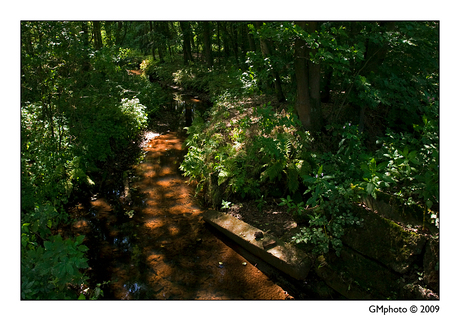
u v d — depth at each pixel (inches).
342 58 198.4
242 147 231.1
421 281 130.9
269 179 216.2
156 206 230.8
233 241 189.6
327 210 169.3
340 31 203.2
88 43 337.4
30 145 225.3
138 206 230.8
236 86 508.4
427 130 188.5
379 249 144.4
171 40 884.0
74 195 240.4
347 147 211.2
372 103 213.3
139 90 469.1
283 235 180.7
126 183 265.6
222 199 223.8
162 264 171.8
